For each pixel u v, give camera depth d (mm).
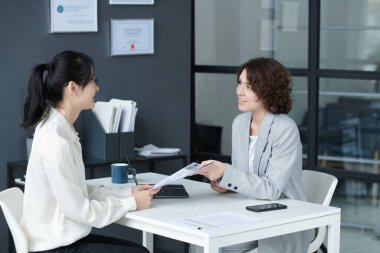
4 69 4242
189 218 2732
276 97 3221
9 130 4281
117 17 4715
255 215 2795
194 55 5254
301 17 4750
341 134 4664
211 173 3082
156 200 3088
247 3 4988
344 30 4594
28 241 2805
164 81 5012
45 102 2871
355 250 4668
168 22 4984
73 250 2814
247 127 3338
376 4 4469
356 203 4633
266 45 4930
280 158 3168
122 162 4395
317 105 4727
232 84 5086
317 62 4699
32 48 4344
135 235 4871
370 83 4512
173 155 4652
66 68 2848
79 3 4500
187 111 5156
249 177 3109
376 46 4484
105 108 4352
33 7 4328
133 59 4832
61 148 2758
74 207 2748
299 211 2881
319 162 4770
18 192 3096
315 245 3340
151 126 4961
